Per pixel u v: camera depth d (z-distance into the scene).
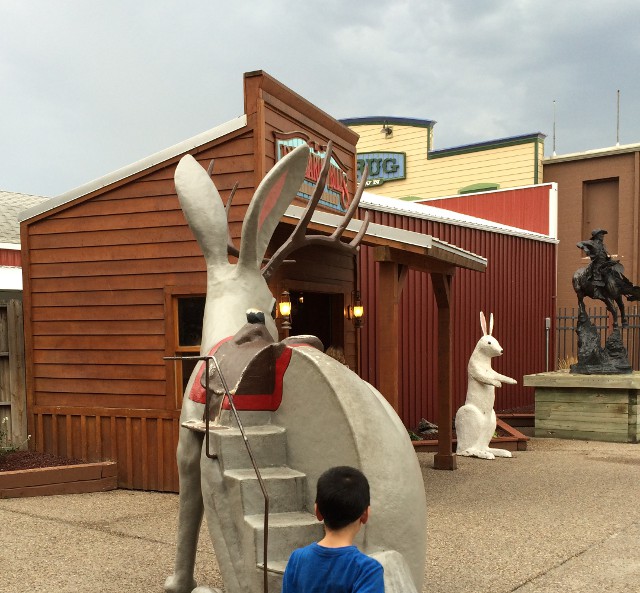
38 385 8.46
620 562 5.30
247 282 4.17
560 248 20.05
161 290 7.83
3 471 7.52
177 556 4.11
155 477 7.82
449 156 22.22
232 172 7.38
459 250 8.44
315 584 2.20
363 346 12.10
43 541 5.79
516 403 16.75
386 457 2.96
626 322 12.64
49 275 8.39
